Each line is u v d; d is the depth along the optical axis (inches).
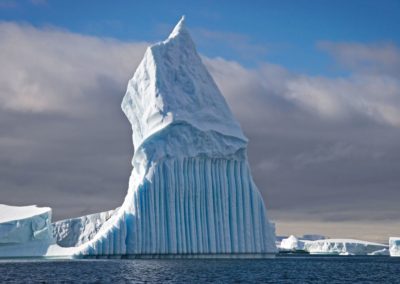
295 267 5014.8
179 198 5226.4
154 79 5383.9
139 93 5585.6
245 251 5428.2
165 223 5157.5
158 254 5123.0
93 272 3882.9
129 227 5044.3
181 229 5196.9
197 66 5595.5
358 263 6412.4
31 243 5492.1
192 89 5457.7
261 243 5546.3
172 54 5526.6
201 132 5305.1
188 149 5285.4
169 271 3983.8
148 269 4121.6
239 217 5433.1
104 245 4970.5
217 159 5428.2
